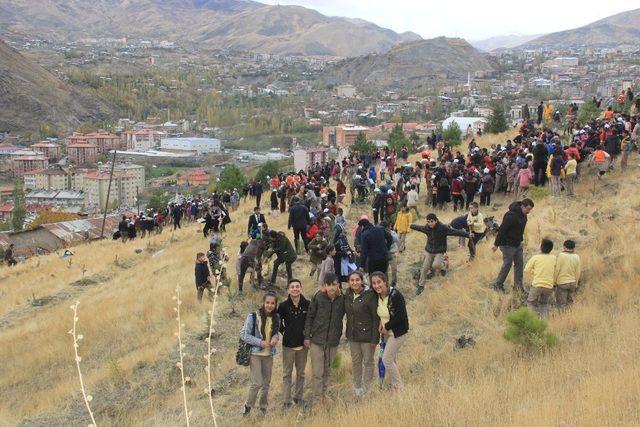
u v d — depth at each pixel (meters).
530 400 8.54
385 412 9.03
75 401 13.28
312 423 9.49
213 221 28.92
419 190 26.84
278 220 28.02
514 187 22.86
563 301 12.78
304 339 10.17
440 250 14.66
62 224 57.66
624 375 8.70
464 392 9.15
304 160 129.25
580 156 22.86
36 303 23.58
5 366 16.72
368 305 9.88
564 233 17.36
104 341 16.89
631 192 19.38
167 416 11.55
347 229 22.47
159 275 23.44
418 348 12.26
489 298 13.67
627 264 13.66
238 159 199.12
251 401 10.43
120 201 151.25
